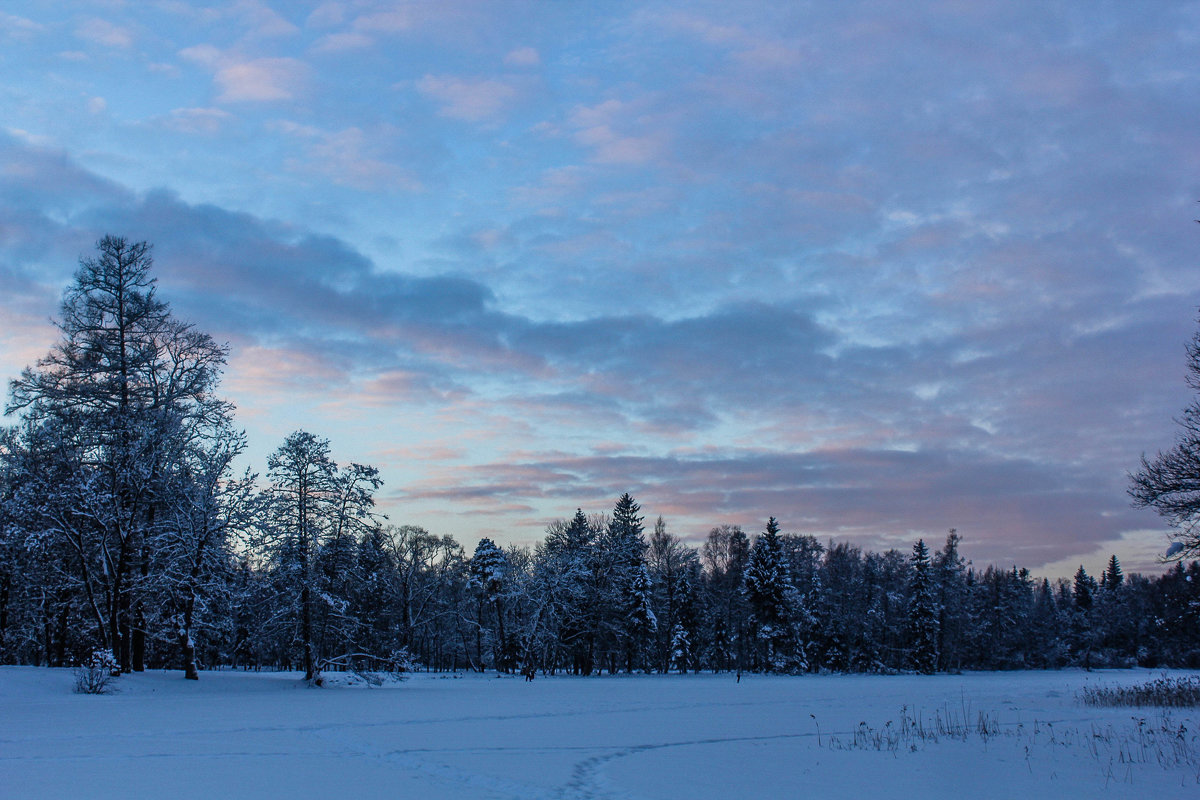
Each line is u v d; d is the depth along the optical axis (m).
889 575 105.56
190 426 38.47
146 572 38.00
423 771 14.55
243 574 40.38
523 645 67.56
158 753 16.22
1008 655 109.88
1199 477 26.86
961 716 26.55
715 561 101.19
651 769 15.21
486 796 12.27
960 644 102.19
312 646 40.84
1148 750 17.53
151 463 36.72
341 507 41.59
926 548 91.25
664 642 85.50
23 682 31.02
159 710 25.77
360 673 42.28
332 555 41.41
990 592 111.62
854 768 15.45
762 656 85.56
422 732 21.00
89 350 36.31
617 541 76.88
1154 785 13.57
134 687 32.97
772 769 15.31
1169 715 24.36
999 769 15.27
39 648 50.19
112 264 37.31
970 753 17.42
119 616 37.59
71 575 37.28
